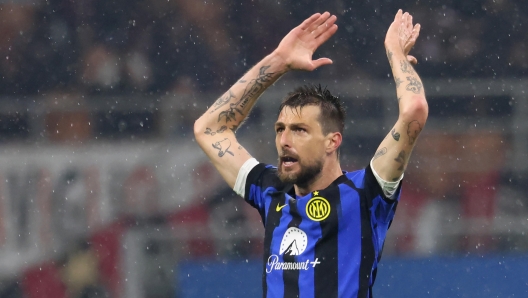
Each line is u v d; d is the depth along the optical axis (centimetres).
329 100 1117
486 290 2781
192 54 3872
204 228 3075
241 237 3041
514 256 2817
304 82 3728
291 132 1097
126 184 3175
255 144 3250
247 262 2811
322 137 1094
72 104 3659
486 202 3322
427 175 3372
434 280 2795
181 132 3525
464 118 3553
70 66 3850
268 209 1132
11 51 3872
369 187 1077
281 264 1086
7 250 2958
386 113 3500
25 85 3838
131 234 3055
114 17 3909
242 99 1223
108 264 2986
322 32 1212
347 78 3834
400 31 1134
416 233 3189
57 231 3022
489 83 3638
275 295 1075
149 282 2959
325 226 1073
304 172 1092
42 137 3566
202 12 3919
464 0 4025
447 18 4000
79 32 3909
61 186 3119
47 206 3067
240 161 1191
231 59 3894
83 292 2939
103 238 3027
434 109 3600
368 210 1077
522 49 3978
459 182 3366
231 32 3925
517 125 3528
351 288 1055
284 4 3959
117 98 3659
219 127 1224
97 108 3622
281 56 1205
